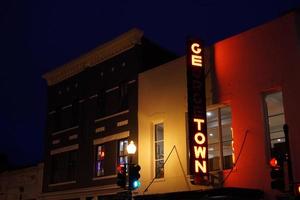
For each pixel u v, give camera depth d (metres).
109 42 25.52
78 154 26.67
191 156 17.67
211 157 19.09
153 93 22.31
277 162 13.45
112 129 24.45
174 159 20.16
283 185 13.20
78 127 27.22
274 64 17.48
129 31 24.34
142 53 24.30
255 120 17.59
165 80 21.83
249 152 17.45
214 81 19.36
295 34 17.08
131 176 17.00
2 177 33.34
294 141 16.17
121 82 24.89
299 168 15.80
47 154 29.41
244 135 17.75
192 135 17.88
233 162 17.98
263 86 17.64
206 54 19.97
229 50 19.19
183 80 20.91
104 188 23.83
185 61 21.02
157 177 21.02
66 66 28.92
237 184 17.50
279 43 17.52
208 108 19.50
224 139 18.83
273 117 17.38
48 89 30.94
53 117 29.80
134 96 23.42
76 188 25.97
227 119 18.89
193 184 17.88
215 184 18.09
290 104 16.61
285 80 16.98
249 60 18.38
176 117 20.70
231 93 18.62
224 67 19.17
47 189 28.47
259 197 16.50
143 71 23.91
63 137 28.34
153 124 22.05
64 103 29.09
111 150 24.23
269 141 17.19
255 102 17.78
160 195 18.08
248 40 18.59
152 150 21.61
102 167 24.80
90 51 26.97
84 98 27.34
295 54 16.91
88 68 27.55
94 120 26.02
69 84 29.08
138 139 22.39
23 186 31.06
